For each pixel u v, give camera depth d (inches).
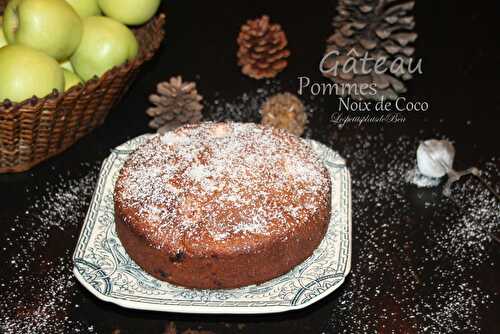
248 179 31.4
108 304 31.3
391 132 39.9
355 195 36.4
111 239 31.8
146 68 42.5
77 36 37.0
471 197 36.4
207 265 29.4
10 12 36.2
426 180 37.1
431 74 43.3
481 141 39.3
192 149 32.9
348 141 39.3
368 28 41.3
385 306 31.5
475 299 31.7
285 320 31.0
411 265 33.2
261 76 42.2
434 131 39.9
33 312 30.9
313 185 31.9
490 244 34.1
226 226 29.7
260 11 46.7
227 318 30.9
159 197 30.8
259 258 29.6
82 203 35.5
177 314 31.0
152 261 30.0
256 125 34.6
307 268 30.8
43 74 34.4
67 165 37.3
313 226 30.8
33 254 33.1
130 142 36.2
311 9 47.0
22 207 35.2
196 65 43.0
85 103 35.7
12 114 32.7
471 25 46.3
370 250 33.8
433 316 31.1
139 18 39.6
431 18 46.7
